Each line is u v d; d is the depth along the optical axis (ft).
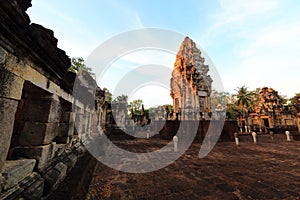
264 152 34.99
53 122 11.50
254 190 15.01
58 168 11.23
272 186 15.90
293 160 27.25
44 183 9.08
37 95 10.66
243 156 30.96
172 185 16.48
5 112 6.51
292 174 19.66
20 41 6.82
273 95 103.81
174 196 13.99
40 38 7.99
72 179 11.48
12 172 6.89
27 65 7.95
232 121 56.59
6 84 6.42
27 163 8.37
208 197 13.73
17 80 7.17
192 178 18.56
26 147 9.66
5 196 6.26
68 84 14.88
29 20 7.33
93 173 20.11
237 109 122.42
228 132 55.47
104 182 17.44
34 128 10.14
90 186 16.15
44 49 8.61
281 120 97.09
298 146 43.47
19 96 7.39
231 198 13.50
